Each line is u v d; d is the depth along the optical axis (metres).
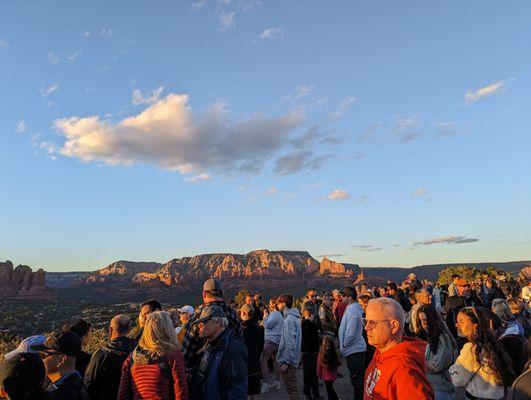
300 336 7.88
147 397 3.79
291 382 7.69
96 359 4.50
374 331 2.99
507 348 4.36
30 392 2.74
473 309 4.28
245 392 4.14
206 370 4.14
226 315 4.79
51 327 77.44
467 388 4.22
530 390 2.68
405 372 2.76
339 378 10.74
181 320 7.55
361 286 14.54
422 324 4.80
